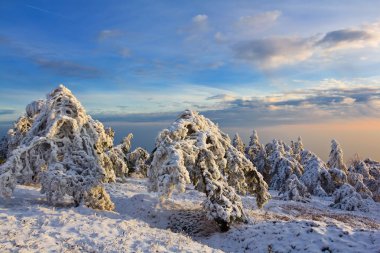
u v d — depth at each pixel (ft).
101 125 81.05
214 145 64.85
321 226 52.39
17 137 110.93
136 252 37.27
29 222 43.09
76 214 50.26
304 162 191.42
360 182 153.17
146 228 49.19
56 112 63.10
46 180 56.85
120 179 113.80
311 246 46.06
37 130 64.18
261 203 69.51
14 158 57.26
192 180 62.85
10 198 59.57
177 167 56.18
